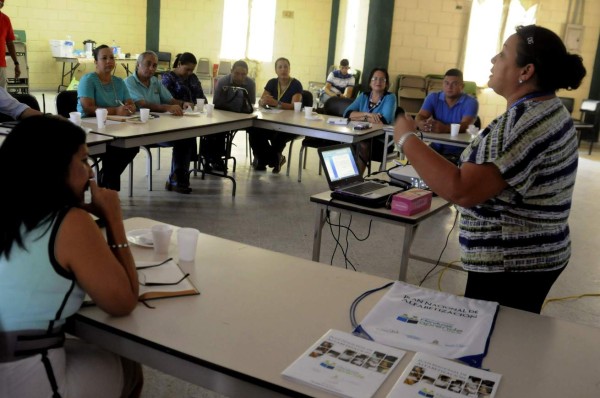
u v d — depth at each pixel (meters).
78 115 3.95
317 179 5.99
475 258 1.78
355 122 5.37
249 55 12.36
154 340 1.39
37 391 1.38
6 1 10.02
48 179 1.36
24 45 9.17
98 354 1.53
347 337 1.46
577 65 1.64
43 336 1.40
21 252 1.37
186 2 12.05
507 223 1.71
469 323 1.57
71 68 10.81
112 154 4.31
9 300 1.38
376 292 1.75
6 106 3.30
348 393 1.23
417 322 1.56
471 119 5.05
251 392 1.31
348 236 4.30
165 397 2.25
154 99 5.17
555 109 1.64
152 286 1.66
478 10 9.17
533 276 1.74
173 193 5.02
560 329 1.58
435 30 9.16
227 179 5.65
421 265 3.87
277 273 1.84
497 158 1.59
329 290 1.75
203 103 5.45
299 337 1.46
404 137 1.70
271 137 5.98
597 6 9.37
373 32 9.06
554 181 1.66
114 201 1.58
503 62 1.70
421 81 9.16
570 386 1.32
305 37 12.11
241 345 1.40
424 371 1.32
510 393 1.27
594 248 4.45
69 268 1.39
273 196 5.20
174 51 12.27
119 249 1.53
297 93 6.41
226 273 1.81
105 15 11.45
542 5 9.31
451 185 1.61
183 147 5.00
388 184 2.90
